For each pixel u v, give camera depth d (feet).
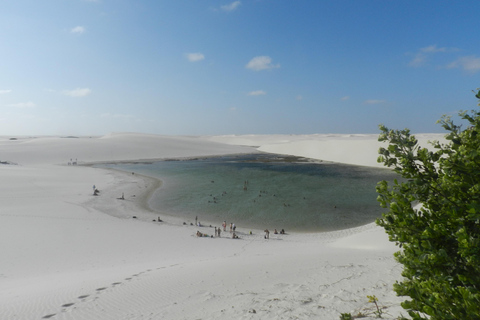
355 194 139.64
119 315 27.76
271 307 24.39
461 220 7.04
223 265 45.34
